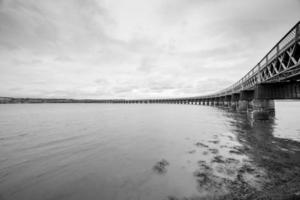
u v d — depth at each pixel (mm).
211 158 8961
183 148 11148
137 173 7461
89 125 23219
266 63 18891
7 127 21672
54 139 14562
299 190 5391
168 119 30250
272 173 6891
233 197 5324
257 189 5699
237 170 7293
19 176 7445
